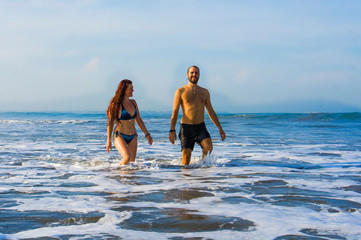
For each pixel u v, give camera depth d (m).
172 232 2.79
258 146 10.34
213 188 4.59
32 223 3.02
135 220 3.11
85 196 4.09
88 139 12.39
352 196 4.10
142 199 3.94
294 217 3.21
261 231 2.81
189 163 7.00
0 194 4.20
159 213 3.34
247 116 31.97
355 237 2.67
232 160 7.51
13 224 2.99
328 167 6.55
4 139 12.34
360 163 7.03
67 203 3.73
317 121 26.70
